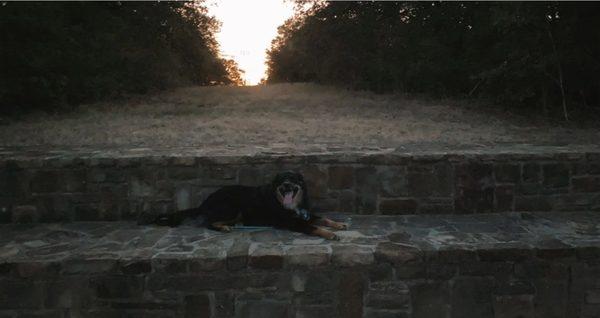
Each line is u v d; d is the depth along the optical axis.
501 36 9.61
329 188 5.07
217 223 4.67
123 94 11.84
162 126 7.40
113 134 6.61
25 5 8.90
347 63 14.49
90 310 3.83
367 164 5.03
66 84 9.82
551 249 3.92
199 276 3.82
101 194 4.99
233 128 7.15
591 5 7.74
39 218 4.97
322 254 3.84
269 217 4.56
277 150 5.40
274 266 3.83
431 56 11.51
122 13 14.15
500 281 3.95
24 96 9.40
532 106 9.45
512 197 5.09
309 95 12.45
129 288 3.80
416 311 3.95
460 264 3.92
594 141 6.11
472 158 5.00
